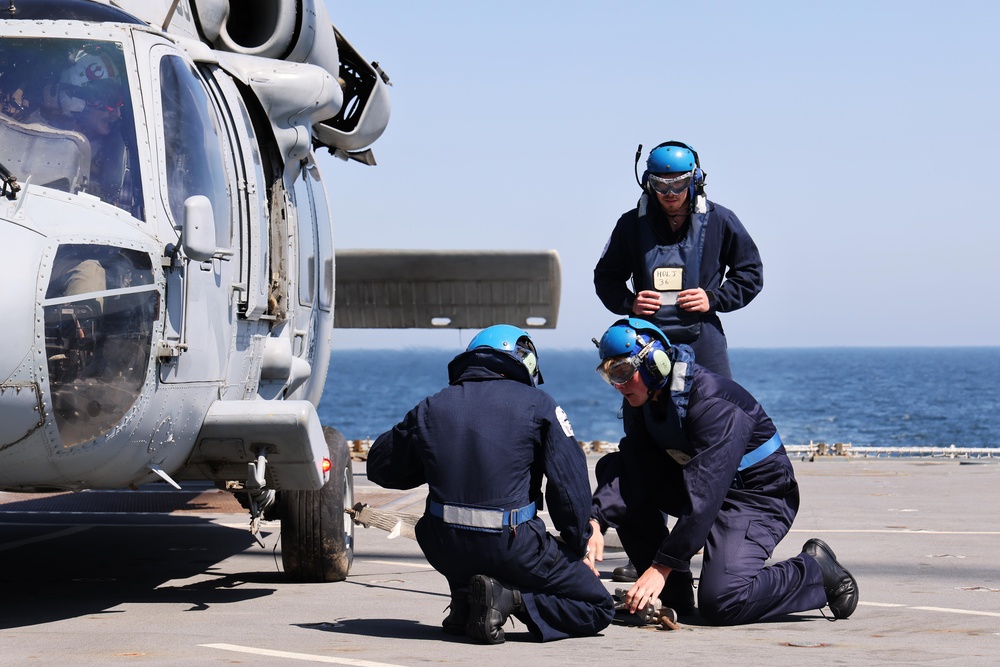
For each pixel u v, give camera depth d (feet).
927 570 27.78
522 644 18.62
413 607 23.18
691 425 20.44
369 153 38.91
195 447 23.09
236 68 26.89
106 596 24.63
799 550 31.22
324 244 33.35
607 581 26.58
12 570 28.89
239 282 24.27
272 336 27.12
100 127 21.09
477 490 18.75
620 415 22.21
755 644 18.58
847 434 280.72
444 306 48.91
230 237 23.89
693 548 19.95
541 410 19.10
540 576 18.75
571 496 18.90
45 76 21.38
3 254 18.53
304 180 31.32
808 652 17.67
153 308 20.44
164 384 20.85
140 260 20.27
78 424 19.47
